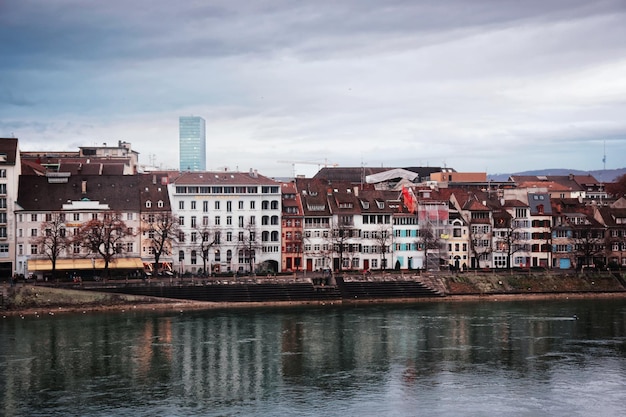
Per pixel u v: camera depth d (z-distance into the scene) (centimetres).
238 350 15662
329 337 16850
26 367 14388
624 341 16550
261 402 12431
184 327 17838
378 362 14788
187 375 13900
